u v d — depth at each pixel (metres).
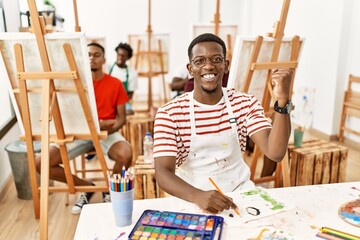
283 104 1.23
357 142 3.63
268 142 1.30
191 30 3.04
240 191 1.23
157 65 4.61
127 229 1.00
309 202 1.14
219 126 1.41
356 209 1.09
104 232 0.99
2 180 2.67
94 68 2.47
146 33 4.59
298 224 1.01
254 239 0.94
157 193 2.09
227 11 5.96
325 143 2.64
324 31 3.87
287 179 2.21
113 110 2.60
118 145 2.43
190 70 1.42
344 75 3.74
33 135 1.96
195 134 1.39
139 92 5.97
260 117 1.41
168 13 5.72
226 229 0.99
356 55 3.57
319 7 3.93
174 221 1.01
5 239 2.06
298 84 4.46
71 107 1.93
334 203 1.13
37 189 2.16
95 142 2.01
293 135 2.71
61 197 2.59
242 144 1.49
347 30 3.62
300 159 2.41
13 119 3.09
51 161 2.22
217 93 1.40
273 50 1.99
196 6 5.74
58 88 1.85
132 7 5.61
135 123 3.15
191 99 1.41
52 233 2.12
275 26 1.96
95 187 2.15
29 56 1.74
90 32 5.61
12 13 3.41
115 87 2.58
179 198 1.18
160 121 1.37
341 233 0.95
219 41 1.37
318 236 0.95
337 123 3.87
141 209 1.11
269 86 2.09
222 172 1.44
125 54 3.85
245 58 1.96
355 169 3.11
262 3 5.29
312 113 4.20
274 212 1.08
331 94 3.83
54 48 1.70
